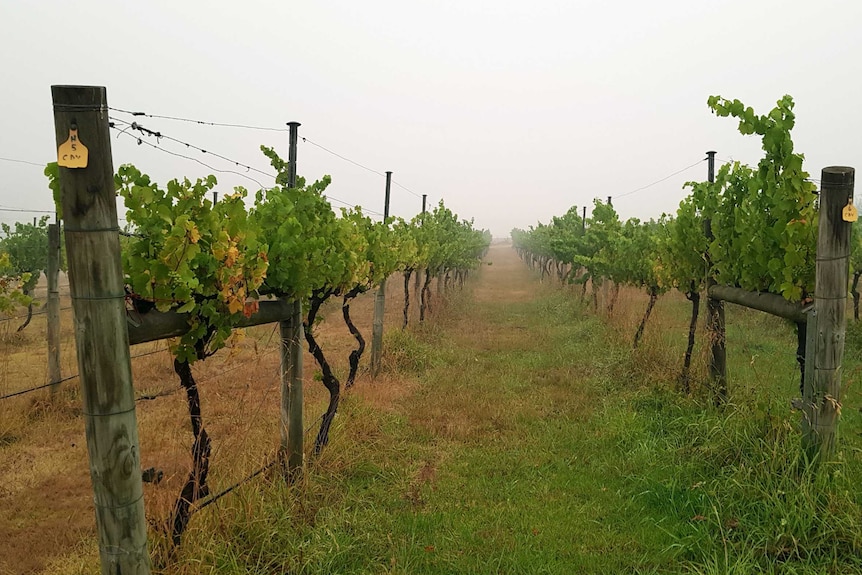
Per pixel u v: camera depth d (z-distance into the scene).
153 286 2.91
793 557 3.51
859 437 5.27
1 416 6.39
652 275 8.74
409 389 7.90
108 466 2.39
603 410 6.66
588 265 13.39
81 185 2.23
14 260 14.02
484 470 5.19
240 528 3.68
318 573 3.51
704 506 4.13
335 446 5.20
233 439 4.66
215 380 8.06
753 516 3.86
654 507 4.39
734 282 5.75
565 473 5.08
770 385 6.95
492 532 4.09
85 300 2.29
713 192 6.42
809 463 3.95
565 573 3.60
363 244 6.62
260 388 7.73
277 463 4.43
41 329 13.11
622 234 12.09
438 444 5.83
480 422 6.45
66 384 7.60
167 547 3.20
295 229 4.30
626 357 8.26
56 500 4.83
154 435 5.89
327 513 4.20
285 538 3.74
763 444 4.32
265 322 4.27
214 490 4.05
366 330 13.09
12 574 3.75
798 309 4.27
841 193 3.78
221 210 3.54
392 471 5.09
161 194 3.19
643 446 5.32
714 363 6.30
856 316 10.77
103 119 2.26
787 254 4.14
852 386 6.66
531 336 11.91
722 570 3.42
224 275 3.22
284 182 5.55
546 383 8.09
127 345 2.43
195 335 3.25
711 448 4.71
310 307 5.32
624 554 3.80
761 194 4.97
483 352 10.40
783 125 4.61
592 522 4.22
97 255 2.28
